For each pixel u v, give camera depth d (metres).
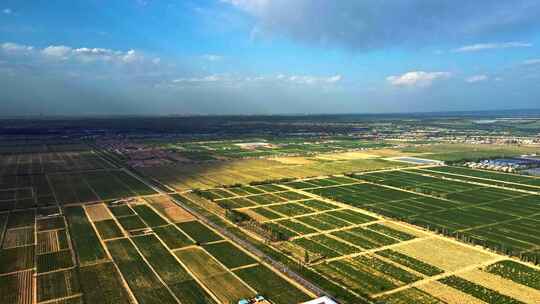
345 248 110.19
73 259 102.06
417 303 81.31
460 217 139.62
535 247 112.00
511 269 97.25
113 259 102.19
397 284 89.44
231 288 87.12
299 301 81.56
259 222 132.88
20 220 134.50
